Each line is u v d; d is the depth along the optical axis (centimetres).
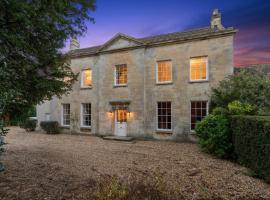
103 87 1500
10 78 455
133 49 1387
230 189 468
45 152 871
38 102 607
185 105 1219
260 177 547
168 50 1282
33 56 543
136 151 937
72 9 546
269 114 776
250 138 604
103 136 1432
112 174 570
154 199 394
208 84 1155
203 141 853
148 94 1331
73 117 1631
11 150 902
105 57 1504
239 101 887
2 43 465
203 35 1163
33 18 450
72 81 686
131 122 1364
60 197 399
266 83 926
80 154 846
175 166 675
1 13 402
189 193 441
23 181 486
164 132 1269
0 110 356
